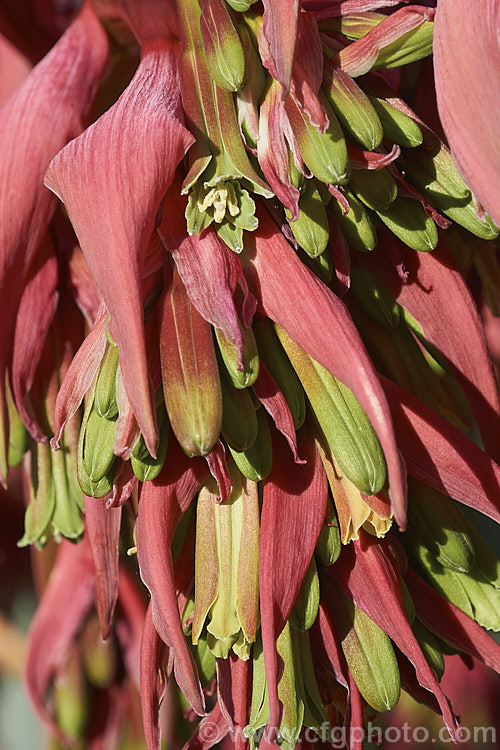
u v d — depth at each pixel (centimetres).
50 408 39
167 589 33
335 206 34
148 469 33
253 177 33
